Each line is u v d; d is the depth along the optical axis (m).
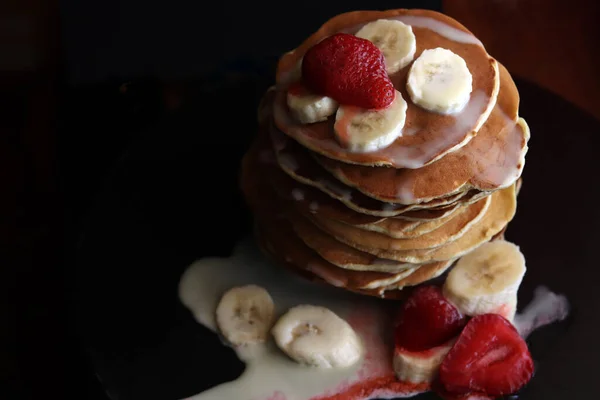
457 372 0.73
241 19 0.94
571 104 0.83
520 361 0.73
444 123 0.70
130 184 0.82
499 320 0.74
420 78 0.71
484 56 0.72
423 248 0.73
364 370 0.75
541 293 0.77
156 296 0.78
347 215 0.72
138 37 0.94
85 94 0.91
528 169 0.81
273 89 0.78
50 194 0.88
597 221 0.79
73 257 0.80
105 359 0.75
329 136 0.70
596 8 0.99
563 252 0.78
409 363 0.73
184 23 0.94
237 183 0.82
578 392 0.73
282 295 0.77
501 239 0.78
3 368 0.81
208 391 0.74
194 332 0.76
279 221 0.77
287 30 0.94
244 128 0.84
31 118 0.91
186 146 0.83
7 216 0.87
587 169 0.81
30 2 0.94
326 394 0.74
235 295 0.77
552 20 0.98
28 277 0.85
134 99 0.91
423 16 0.74
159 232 0.80
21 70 0.92
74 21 0.94
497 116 0.72
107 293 0.78
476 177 0.70
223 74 0.89
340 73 0.69
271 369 0.75
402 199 0.70
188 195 0.82
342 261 0.74
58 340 0.83
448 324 0.74
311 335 0.75
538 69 0.96
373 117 0.69
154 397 0.74
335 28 0.75
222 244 0.80
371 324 0.76
